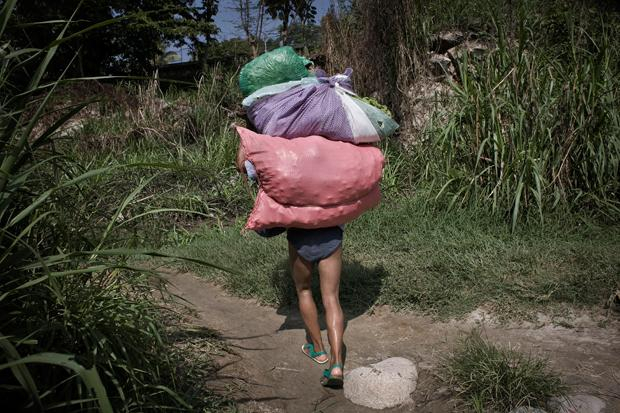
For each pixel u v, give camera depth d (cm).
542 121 514
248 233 564
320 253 303
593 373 291
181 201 659
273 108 302
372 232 506
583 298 366
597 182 515
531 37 650
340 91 311
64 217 261
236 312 407
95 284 270
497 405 265
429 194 555
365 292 407
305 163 288
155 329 248
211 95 927
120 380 235
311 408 286
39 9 1176
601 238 459
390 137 711
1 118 228
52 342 228
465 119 574
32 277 221
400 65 723
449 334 350
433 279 402
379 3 719
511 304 370
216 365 320
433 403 279
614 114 518
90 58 1448
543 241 451
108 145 819
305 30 1288
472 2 789
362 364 328
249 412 275
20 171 244
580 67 551
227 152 770
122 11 1407
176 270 502
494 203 504
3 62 233
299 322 387
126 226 302
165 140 840
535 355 312
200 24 1457
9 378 216
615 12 733
